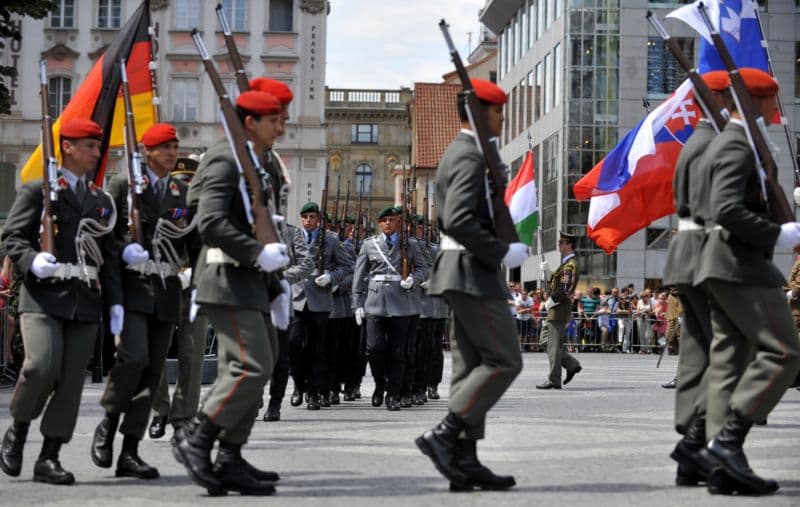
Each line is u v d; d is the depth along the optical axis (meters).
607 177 19.55
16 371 22.62
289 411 17.17
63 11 63.78
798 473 10.18
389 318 17.67
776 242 8.95
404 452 11.75
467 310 9.05
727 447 8.96
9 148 63.38
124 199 10.72
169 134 10.78
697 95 9.64
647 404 18.05
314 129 65.12
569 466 10.70
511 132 70.19
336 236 18.16
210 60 9.34
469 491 9.13
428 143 89.75
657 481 9.72
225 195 9.04
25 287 9.71
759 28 17.30
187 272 11.71
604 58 55.06
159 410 12.88
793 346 8.98
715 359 9.33
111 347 10.33
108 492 9.18
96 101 13.32
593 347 43.28
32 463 10.87
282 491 9.16
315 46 65.06
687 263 9.55
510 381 9.12
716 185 8.96
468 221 8.86
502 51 73.94
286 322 9.52
